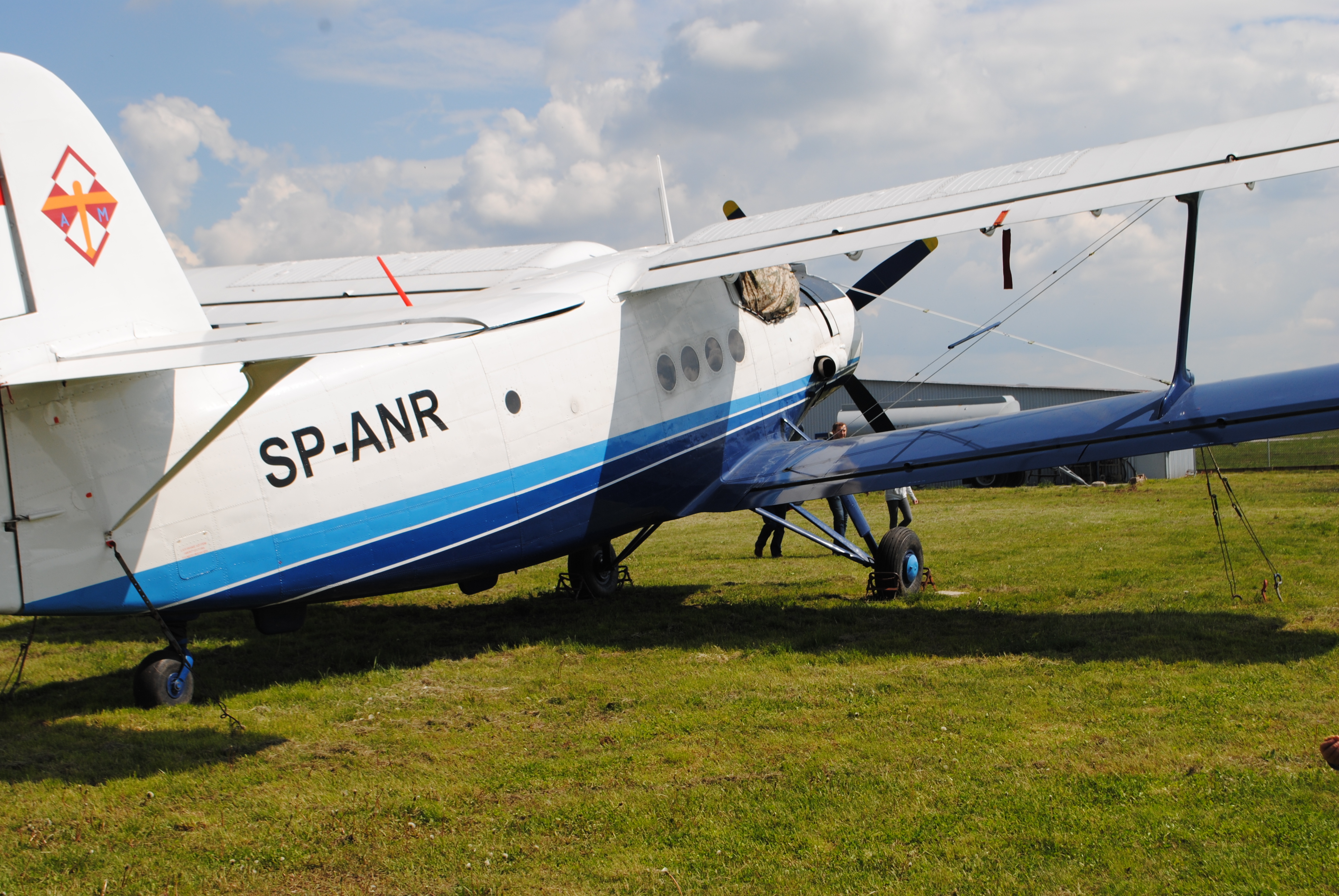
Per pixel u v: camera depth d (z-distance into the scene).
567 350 8.05
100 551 5.87
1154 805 4.05
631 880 3.63
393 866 3.84
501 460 7.54
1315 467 33.44
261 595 6.46
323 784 4.80
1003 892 3.41
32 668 7.90
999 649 7.19
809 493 9.36
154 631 9.66
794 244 7.77
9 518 5.68
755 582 11.73
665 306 9.10
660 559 14.66
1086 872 3.53
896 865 3.65
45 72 5.98
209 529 6.18
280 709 6.30
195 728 5.88
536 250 9.96
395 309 6.71
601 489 8.41
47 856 3.98
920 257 12.86
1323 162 5.92
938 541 14.52
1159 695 5.65
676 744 5.24
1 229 5.80
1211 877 3.45
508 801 4.52
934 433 9.46
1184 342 7.68
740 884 3.56
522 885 3.63
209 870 3.84
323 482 6.60
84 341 5.98
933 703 5.77
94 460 5.85
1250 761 4.50
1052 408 9.07
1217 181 6.23
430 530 7.17
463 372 7.31
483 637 8.75
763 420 10.39
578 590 10.65
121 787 4.80
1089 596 9.17
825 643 7.81
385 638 8.85
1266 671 6.09
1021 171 7.47
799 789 4.46
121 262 6.17
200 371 6.26
